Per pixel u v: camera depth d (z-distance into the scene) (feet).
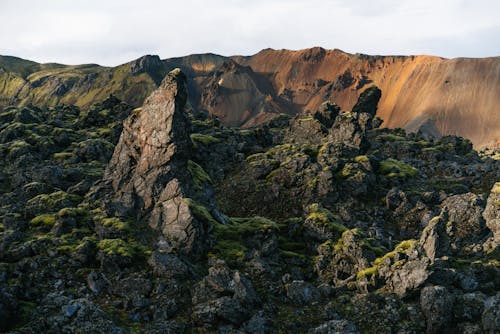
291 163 271.28
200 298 131.64
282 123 499.92
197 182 193.67
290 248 177.06
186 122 184.55
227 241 168.45
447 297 117.70
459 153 379.55
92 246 155.43
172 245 157.17
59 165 264.31
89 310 119.03
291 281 148.25
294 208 247.91
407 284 128.57
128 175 185.88
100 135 333.01
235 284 131.13
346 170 260.83
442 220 160.66
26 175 230.68
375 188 258.57
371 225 225.76
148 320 126.62
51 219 176.76
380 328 119.55
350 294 140.15
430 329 115.96
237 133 367.86
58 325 114.01
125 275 144.36
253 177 278.87
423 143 382.83
